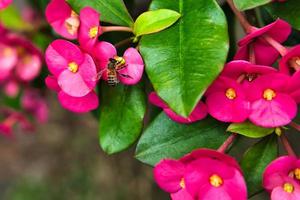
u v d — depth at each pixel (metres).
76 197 0.99
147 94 0.41
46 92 0.64
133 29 0.37
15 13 0.54
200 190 0.35
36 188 1.10
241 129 0.36
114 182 0.90
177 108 0.34
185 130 0.39
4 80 0.58
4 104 0.63
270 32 0.36
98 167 0.98
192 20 0.36
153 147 0.39
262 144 0.38
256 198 0.78
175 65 0.35
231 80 0.35
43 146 1.09
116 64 0.36
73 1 0.38
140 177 0.82
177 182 0.36
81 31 0.37
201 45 0.35
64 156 1.00
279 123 0.35
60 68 0.37
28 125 0.63
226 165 0.35
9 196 1.16
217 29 0.35
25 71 0.54
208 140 0.39
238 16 0.37
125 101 0.40
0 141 1.28
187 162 0.36
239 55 0.36
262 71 0.35
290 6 0.38
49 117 0.96
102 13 0.38
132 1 0.44
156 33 0.36
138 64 0.36
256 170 0.37
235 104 0.35
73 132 0.98
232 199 0.35
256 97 0.35
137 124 0.39
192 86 0.34
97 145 0.97
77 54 0.36
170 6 0.36
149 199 0.81
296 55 0.35
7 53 0.54
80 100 0.38
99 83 0.40
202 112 0.37
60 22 0.40
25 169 1.18
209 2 0.36
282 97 0.35
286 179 0.35
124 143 0.39
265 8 0.38
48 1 0.48
